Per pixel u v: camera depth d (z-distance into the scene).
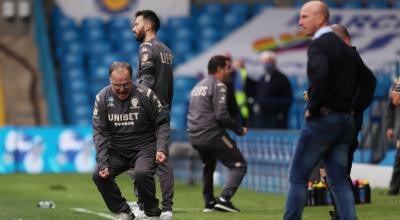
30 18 59.66
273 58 45.81
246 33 53.47
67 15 62.19
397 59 50.44
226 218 25.44
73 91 58.75
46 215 25.88
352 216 18.61
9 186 40.72
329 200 28.22
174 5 62.75
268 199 34.09
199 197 35.91
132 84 22.08
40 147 49.25
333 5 63.31
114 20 61.94
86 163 49.94
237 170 28.16
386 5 63.41
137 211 24.23
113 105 22.03
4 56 58.66
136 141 22.27
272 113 44.78
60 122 56.03
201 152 28.70
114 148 22.38
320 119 18.31
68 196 35.94
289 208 18.61
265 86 45.81
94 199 34.56
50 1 62.38
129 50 60.91
